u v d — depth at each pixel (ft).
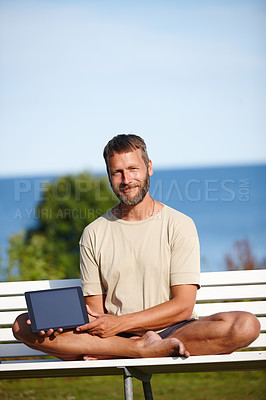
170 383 23.52
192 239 15.33
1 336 17.65
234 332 13.55
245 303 17.31
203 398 20.88
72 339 14.34
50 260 34.12
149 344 13.96
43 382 24.11
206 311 17.34
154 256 15.30
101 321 14.26
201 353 13.98
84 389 22.67
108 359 14.47
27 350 17.53
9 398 21.39
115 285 15.51
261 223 130.52
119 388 22.72
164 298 15.21
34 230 36.24
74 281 17.66
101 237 15.89
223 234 122.93
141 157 15.71
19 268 33.06
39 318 14.19
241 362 13.58
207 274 17.47
